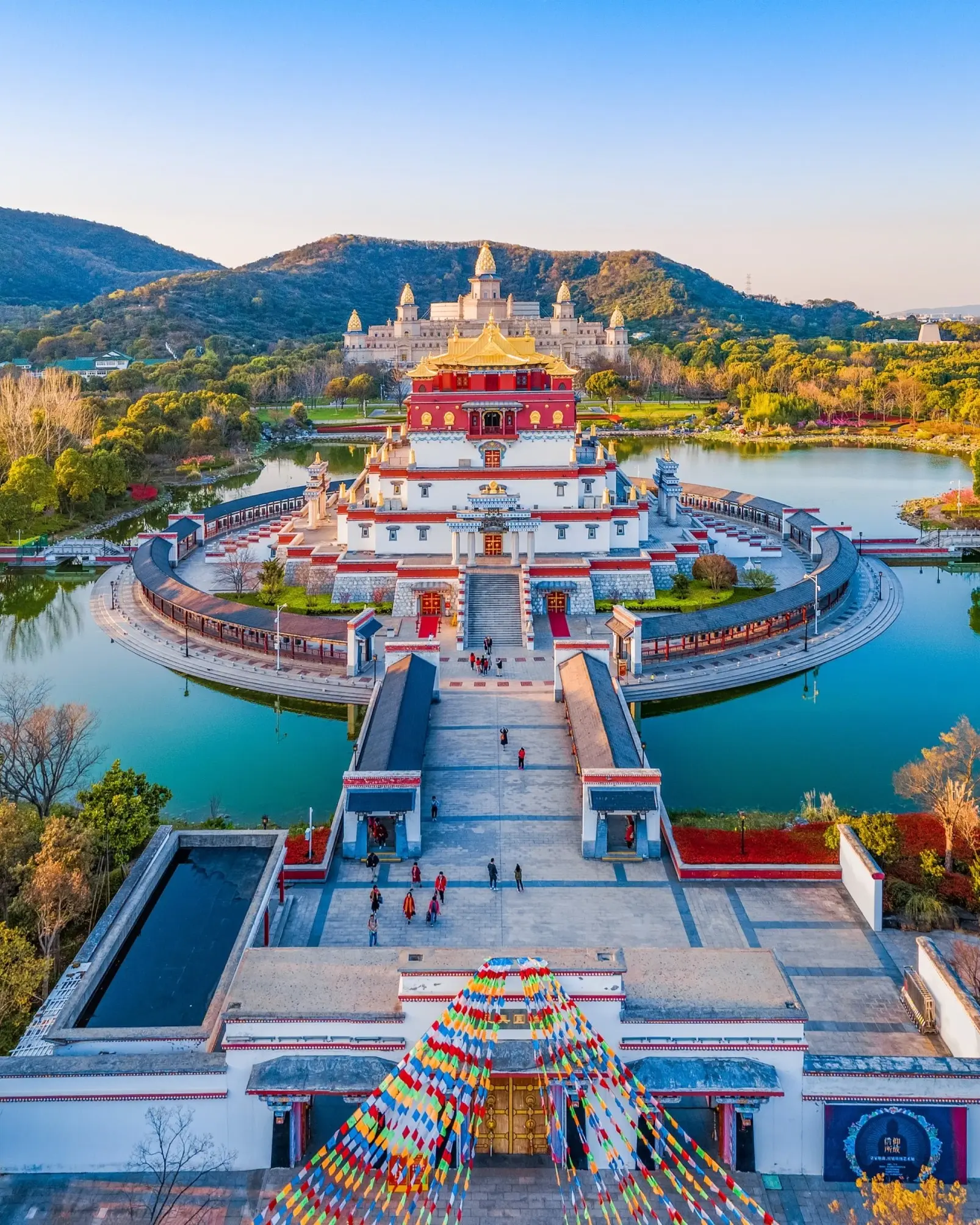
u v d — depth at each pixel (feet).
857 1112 134.82
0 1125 135.13
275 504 593.42
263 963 148.87
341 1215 121.49
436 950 140.67
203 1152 135.95
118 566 501.56
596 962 135.54
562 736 276.21
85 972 158.10
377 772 215.92
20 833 195.93
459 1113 122.62
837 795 261.24
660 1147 135.33
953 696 329.52
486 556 398.42
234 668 341.82
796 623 386.73
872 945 188.96
